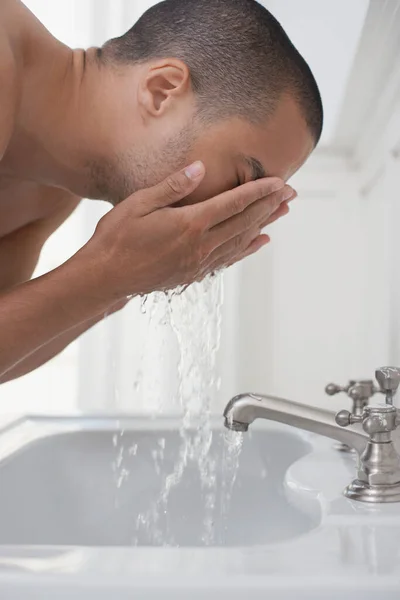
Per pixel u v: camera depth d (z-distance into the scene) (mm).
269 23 668
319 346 1532
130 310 1532
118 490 923
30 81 674
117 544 888
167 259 615
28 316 590
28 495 827
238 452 852
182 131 654
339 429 653
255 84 639
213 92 645
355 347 1508
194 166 600
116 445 943
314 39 1088
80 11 1563
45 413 1025
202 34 662
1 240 915
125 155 689
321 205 1540
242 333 1542
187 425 953
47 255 1672
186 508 914
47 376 1914
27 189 841
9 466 801
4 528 758
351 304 1519
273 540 739
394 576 389
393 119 1066
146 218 598
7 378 867
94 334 1555
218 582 386
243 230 645
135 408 1521
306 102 661
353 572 396
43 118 695
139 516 912
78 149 708
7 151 734
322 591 382
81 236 1596
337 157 1518
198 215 600
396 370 652
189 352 1128
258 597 383
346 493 597
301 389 1533
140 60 680
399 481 592
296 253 1546
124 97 679
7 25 639
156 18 695
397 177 1080
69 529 860
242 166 654
